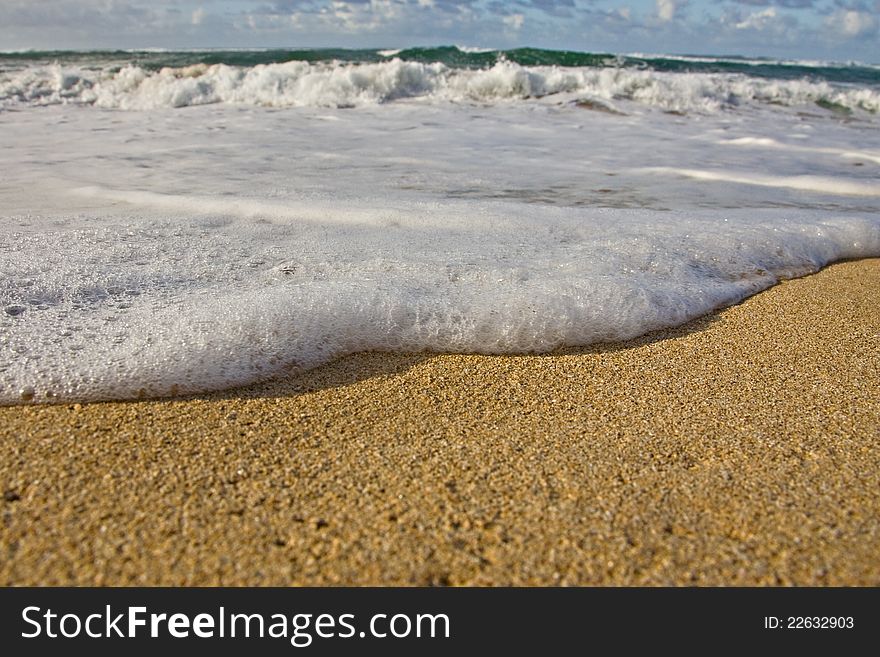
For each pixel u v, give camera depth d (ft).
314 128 25.73
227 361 7.16
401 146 22.17
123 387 6.69
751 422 6.54
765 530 4.93
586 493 5.33
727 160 21.21
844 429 6.41
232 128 25.41
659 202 15.42
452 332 8.19
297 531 4.84
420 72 34.60
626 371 7.67
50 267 9.34
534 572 4.53
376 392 7.00
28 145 20.88
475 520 4.99
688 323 9.09
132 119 27.61
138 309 8.18
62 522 4.82
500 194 15.60
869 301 10.16
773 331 8.92
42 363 6.92
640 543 4.79
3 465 5.43
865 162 21.54
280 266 9.84
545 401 6.92
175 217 12.34
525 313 8.55
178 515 4.94
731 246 11.76
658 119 29.86
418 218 12.65
